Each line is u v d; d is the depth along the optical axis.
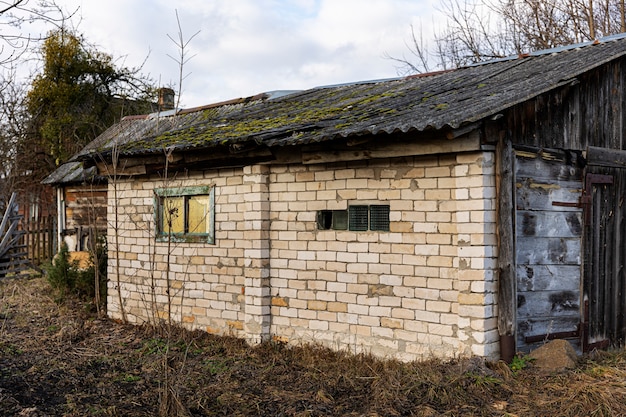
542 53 9.30
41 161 21.56
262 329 8.03
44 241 17.05
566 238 7.27
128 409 5.75
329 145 7.20
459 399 5.57
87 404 5.80
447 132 6.03
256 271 8.08
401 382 6.02
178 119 13.66
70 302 11.48
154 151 8.77
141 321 9.80
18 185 20.73
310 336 7.70
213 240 8.80
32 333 9.14
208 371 7.09
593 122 7.73
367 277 7.21
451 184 6.56
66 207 15.27
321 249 7.62
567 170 7.34
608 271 7.82
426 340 6.72
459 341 6.44
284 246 7.98
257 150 7.89
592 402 5.41
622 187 8.09
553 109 7.14
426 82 9.36
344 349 7.38
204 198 9.03
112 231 10.32
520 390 5.80
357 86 10.92
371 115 7.43
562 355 6.47
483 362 6.20
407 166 6.89
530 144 6.80
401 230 6.93
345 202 7.39
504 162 6.38
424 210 6.76
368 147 6.91
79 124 20.91
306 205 7.76
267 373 6.95
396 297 6.96
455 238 6.52
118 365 7.40
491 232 6.36
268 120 9.05
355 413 5.51
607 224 7.85
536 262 6.92
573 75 6.89
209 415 5.61
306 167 7.76
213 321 8.83
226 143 7.86
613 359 7.12
